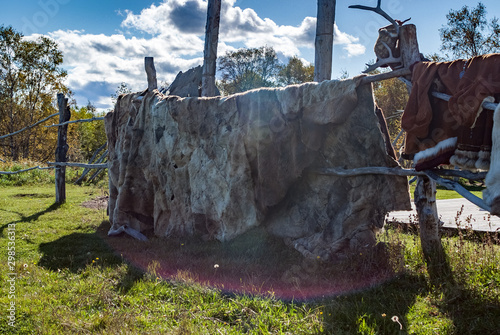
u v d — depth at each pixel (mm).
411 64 5566
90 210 12969
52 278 6281
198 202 8227
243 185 7539
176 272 6320
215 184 7918
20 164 24797
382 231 6555
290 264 6340
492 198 4203
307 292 5348
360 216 6332
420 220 6117
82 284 5816
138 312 4848
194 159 8328
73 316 4699
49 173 23156
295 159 6930
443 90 4934
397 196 6082
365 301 4902
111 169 10141
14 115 40094
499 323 4184
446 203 12312
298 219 7113
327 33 7824
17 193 17000
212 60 10141
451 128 4836
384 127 6344
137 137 9477
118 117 10703
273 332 4293
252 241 7246
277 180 7137
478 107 4371
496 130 4152
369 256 5844
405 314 4543
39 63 35812
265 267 6285
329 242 6398
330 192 6840
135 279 6109
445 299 4832
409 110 5234
